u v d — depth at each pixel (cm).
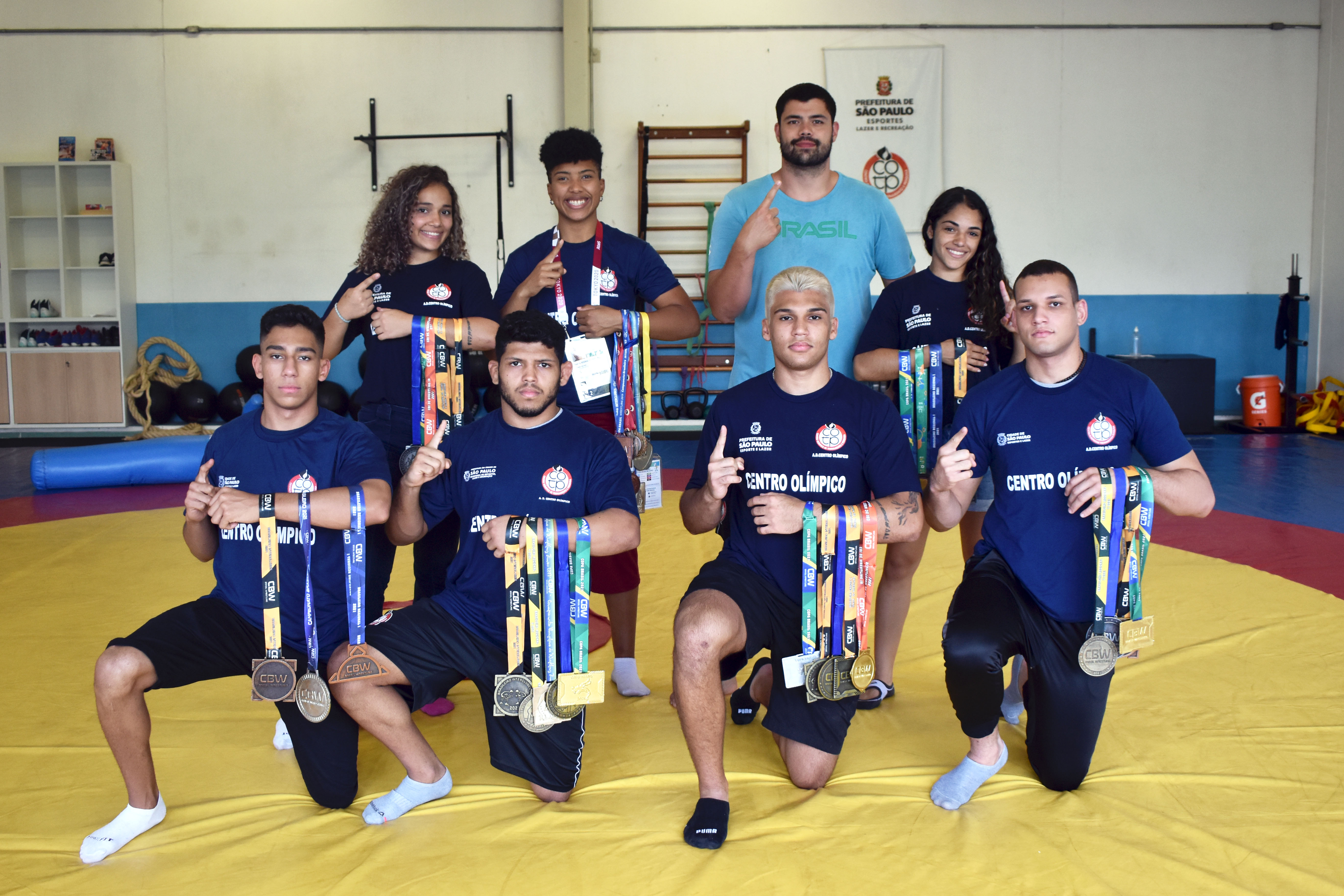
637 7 935
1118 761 241
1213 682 291
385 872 193
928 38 935
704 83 942
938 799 220
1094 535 214
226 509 206
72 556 471
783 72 939
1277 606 365
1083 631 218
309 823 215
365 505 211
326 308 973
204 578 430
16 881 191
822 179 310
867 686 219
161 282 973
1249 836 204
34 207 970
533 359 221
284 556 219
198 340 978
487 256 964
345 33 941
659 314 309
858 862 196
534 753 219
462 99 948
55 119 956
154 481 683
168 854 202
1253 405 924
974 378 288
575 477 227
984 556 237
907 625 360
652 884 188
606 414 302
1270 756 242
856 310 312
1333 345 942
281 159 956
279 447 226
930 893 184
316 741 215
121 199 951
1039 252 960
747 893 185
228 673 216
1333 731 255
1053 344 217
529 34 939
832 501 233
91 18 945
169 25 943
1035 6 932
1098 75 940
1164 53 938
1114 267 963
